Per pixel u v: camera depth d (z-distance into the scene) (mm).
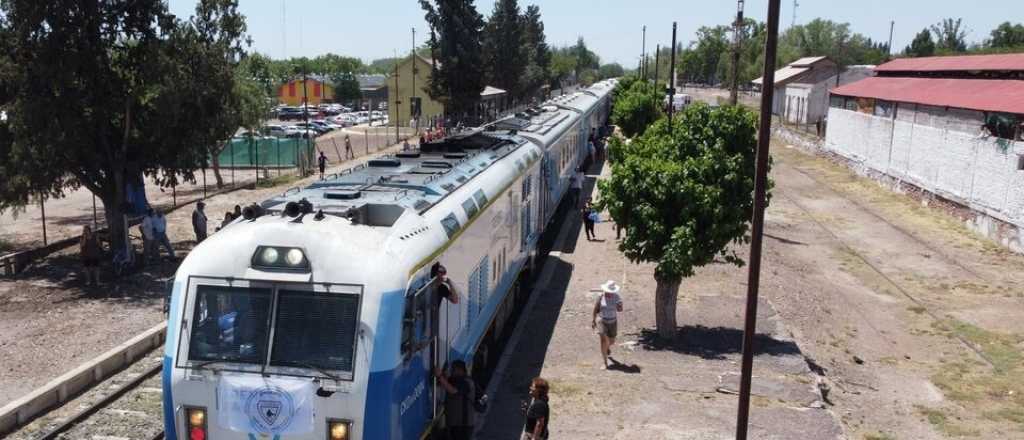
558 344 14680
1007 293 20016
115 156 21844
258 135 41156
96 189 22094
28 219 29547
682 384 12633
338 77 113438
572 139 29188
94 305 18000
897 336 16969
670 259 13742
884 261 23250
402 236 8625
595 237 24359
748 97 98625
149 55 20812
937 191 30344
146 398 12523
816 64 64938
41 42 19703
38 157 20734
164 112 20812
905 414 12766
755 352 14195
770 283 19094
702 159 13961
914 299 19516
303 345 7832
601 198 14547
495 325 14281
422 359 8727
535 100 93250
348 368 7691
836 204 31781
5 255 22141
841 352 15539
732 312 16594
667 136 15633
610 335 13320
